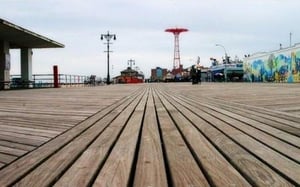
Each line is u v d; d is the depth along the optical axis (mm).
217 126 5168
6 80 30672
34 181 2545
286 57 50531
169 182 2494
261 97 12406
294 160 3025
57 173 2748
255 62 63312
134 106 9016
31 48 37344
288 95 13555
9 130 5031
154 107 8633
